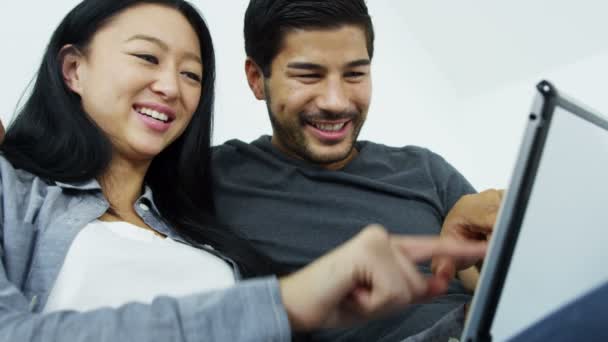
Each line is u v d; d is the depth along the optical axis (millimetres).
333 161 1066
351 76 1019
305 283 413
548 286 438
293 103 1018
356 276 398
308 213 1011
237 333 400
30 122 861
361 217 1027
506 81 1887
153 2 905
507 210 395
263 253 958
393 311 413
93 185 810
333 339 921
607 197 490
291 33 990
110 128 859
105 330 400
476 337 407
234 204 1026
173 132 924
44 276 701
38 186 768
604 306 382
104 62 850
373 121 1812
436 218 1107
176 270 808
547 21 1747
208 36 992
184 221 936
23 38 1258
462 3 1812
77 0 1337
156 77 873
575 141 433
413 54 1899
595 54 1722
